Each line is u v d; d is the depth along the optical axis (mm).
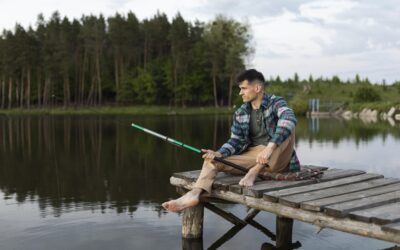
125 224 5359
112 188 7445
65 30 48250
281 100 4438
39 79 48094
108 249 4527
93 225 5328
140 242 4723
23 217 5711
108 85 50719
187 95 46750
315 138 15703
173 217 5629
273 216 5582
